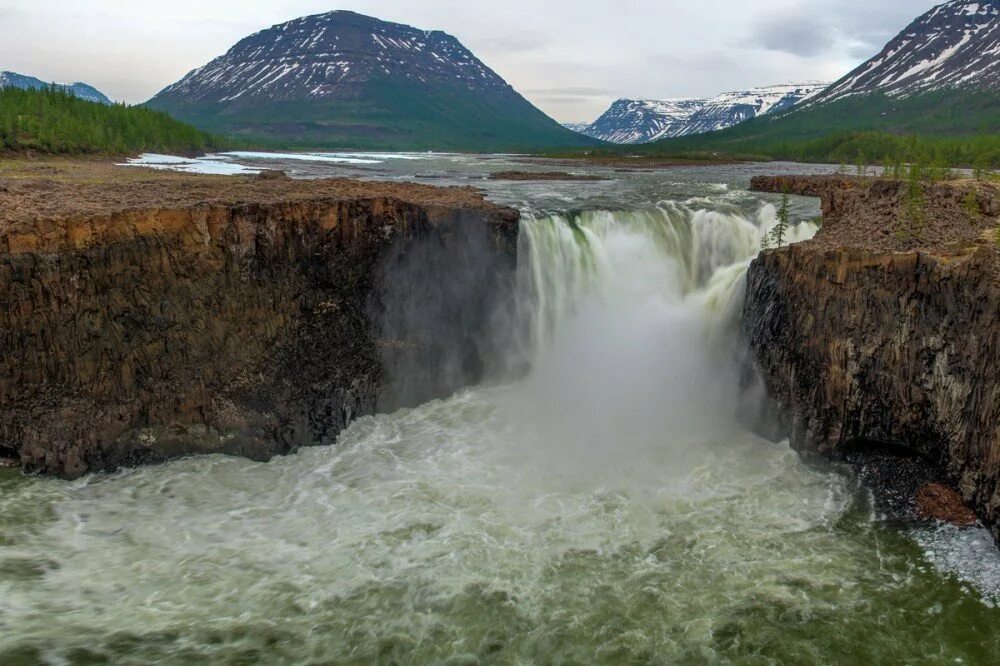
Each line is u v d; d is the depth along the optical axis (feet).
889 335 71.00
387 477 74.84
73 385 75.61
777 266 83.05
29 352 74.08
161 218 79.51
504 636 51.93
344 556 60.59
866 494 69.92
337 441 84.28
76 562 58.75
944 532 62.95
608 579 57.98
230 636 51.01
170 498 70.13
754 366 85.66
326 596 55.52
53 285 74.33
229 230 82.79
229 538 63.21
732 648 50.96
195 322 81.00
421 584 57.06
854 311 73.56
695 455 79.61
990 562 58.90
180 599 54.70
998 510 60.03
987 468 61.57
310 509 68.44
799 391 79.41
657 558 60.64
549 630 52.54
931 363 67.67
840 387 74.95
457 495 70.85
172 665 48.32
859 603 55.21
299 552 61.21
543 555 60.95
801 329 78.95
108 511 67.21
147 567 58.54
